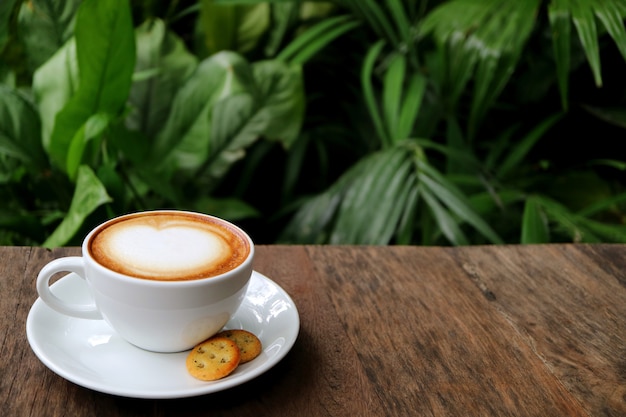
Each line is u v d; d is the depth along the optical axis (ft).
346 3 4.75
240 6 5.17
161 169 4.18
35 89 3.71
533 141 4.58
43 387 1.54
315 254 2.14
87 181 2.94
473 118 3.96
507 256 2.21
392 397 1.58
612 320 1.92
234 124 4.65
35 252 2.03
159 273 1.56
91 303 1.77
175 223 1.73
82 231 3.31
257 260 2.08
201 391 1.46
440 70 4.10
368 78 4.38
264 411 1.52
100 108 3.43
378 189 3.78
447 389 1.61
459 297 1.98
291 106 4.69
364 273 2.06
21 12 4.18
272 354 1.60
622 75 4.82
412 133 4.98
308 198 5.20
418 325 1.83
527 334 1.83
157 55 4.78
